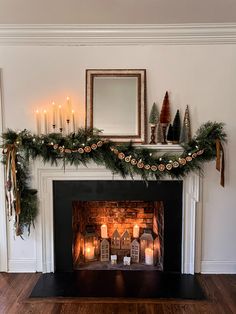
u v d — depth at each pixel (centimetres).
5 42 290
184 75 295
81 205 339
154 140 294
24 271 312
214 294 274
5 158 289
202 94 296
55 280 295
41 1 229
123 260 330
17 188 288
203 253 311
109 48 294
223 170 291
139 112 296
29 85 296
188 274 308
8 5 237
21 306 256
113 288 281
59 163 298
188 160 283
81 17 263
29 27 282
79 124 300
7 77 296
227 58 293
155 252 328
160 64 294
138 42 292
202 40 289
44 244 309
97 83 297
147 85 296
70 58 295
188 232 306
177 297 269
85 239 332
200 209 306
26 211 297
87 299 265
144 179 296
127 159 284
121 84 297
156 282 292
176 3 234
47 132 300
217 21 272
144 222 343
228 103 296
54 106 297
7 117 299
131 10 248
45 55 294
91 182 302
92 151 286
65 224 307
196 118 297
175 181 300
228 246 309
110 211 342
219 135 285
